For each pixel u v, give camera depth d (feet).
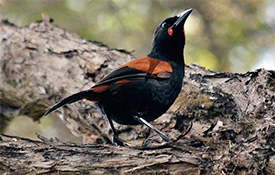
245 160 23.50
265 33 53.78
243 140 24.84
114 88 29.25
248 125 25.54
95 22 54.95
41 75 40.96
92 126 37.29
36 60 42.04
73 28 54.90
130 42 55.67
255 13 54.19
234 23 53.98
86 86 38.06
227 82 32.76
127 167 24.67
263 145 23.89
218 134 25.66
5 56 43.29
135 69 29.73
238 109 30.30
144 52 55.83
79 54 40.73
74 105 37.47
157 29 33.17
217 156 24.31
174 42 32.24
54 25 47.44
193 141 26.00
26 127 55.42
